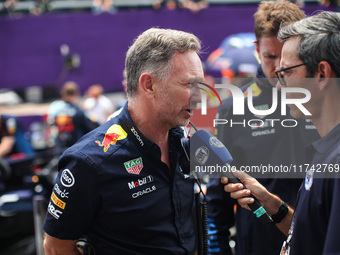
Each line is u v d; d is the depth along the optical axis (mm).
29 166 7871
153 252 2861
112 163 2807
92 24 14109
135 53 2885
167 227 2918
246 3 14500
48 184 6484
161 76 2797
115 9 14883
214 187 3889
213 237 3867
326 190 2350
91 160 2758
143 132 2943
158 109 2857
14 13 15281
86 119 10836
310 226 2453
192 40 2840
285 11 3539
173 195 2969
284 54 2668
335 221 2213
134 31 14086
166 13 13992
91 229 2912
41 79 14328
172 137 3086
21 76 14289
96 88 13688
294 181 3684
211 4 14453
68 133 10641
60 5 15078
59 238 2838
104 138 2879
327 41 2465
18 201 7180
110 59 14242
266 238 3682
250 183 3254
